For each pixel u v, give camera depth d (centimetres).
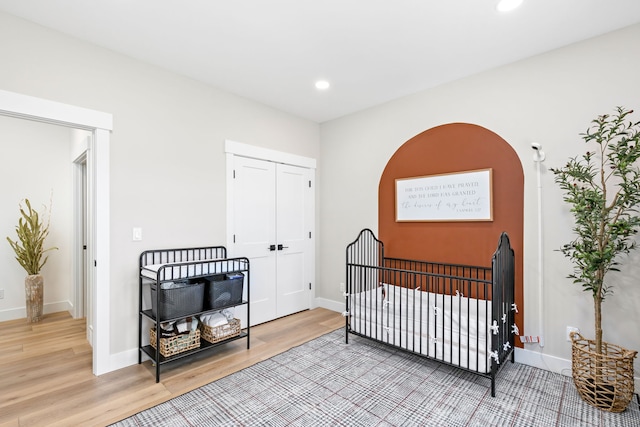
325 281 417
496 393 214
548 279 246
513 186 264
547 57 249
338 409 197
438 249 309
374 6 197
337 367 252
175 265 237
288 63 269
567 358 238
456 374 240
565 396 210
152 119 268
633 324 213
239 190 333
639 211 197
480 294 282
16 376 236
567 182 225
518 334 258
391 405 201
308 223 410
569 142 238
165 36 229
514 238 263
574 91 236
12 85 204
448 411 195
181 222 285
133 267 256
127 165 253
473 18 208
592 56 229
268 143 361
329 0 191
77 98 229
